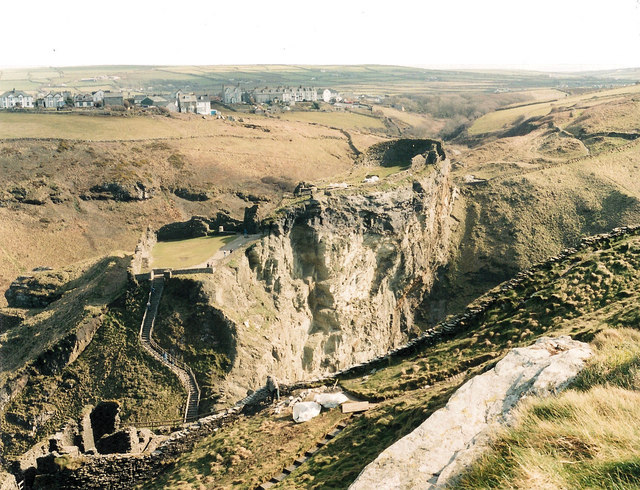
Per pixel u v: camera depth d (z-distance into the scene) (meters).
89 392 54.09
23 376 55.22
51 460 28.48
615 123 161.12
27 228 111.19
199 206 130.12
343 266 77.00
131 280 60.84
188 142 154.62
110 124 157.38
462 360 27.97
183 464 27.86
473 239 113.69
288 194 85.12
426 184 92.06
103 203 123.25
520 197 124.56
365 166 102.06
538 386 14.69
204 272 61.06
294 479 20.34
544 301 30.50
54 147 134.38
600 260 32.22
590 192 124.12
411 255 90.19
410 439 13.59
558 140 159.50
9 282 97.56
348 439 22.20
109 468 29.08
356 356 79.75
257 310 64.44
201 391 53.16
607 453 10.43
